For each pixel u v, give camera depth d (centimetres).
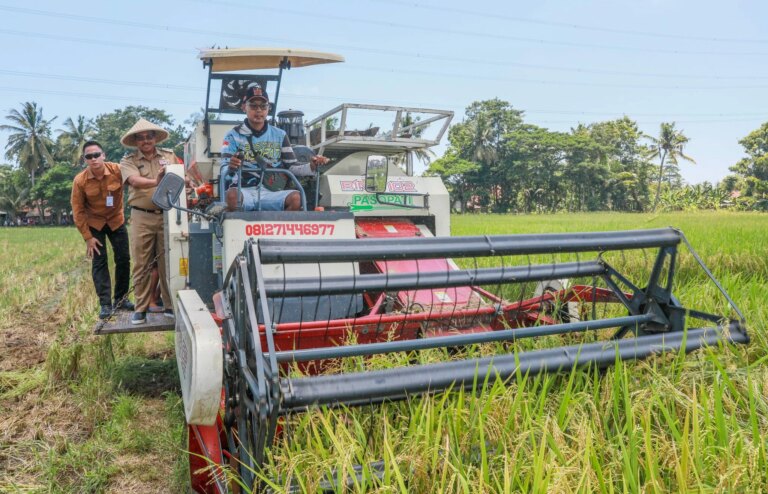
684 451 256
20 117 9062
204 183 684
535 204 11175
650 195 10975
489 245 346
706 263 1075
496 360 318
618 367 321
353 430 317
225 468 290
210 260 518
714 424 298
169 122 9519
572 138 10800
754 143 10419
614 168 11412
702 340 357
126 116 9388
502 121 11088
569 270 410
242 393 288
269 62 646
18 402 557
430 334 449
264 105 552
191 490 341
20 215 9219
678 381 333
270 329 273
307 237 474
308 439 286
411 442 287
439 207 654
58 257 2225
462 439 292
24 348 757
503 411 302
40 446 455
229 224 459
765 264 1089
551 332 365
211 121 668
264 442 262
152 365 656
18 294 1182
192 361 284
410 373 297
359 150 714
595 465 261
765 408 315
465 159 11156
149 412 522
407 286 363
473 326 468
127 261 696
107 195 668
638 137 12262
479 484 250
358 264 502
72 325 853
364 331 443
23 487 391
